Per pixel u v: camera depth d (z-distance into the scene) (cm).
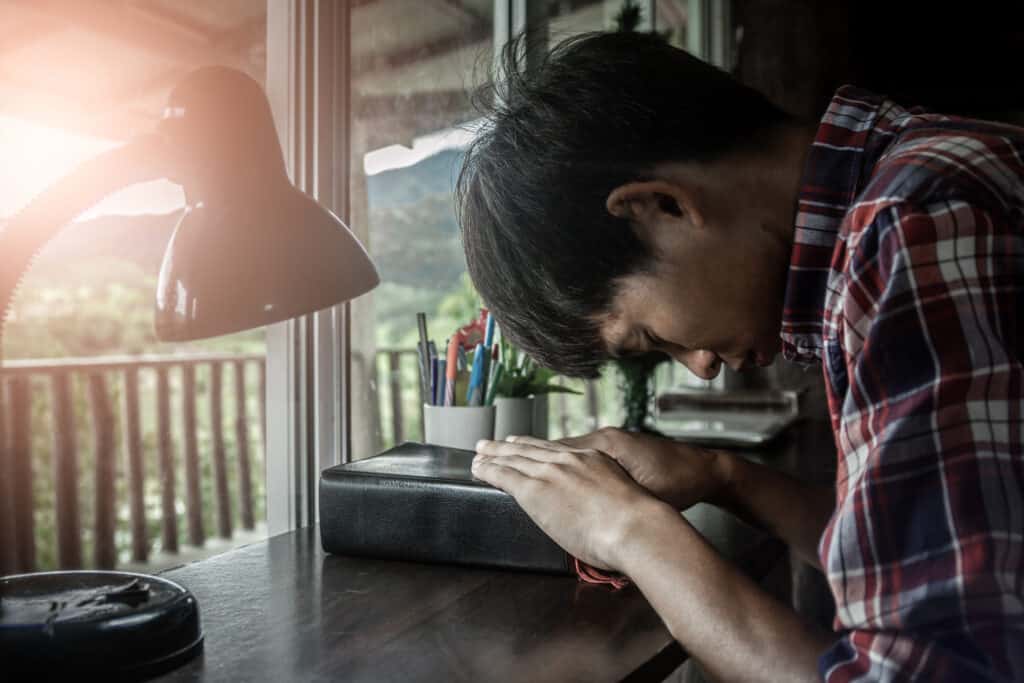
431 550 81
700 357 68
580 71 64
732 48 276
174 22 112
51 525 385
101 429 313
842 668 50
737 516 94
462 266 169
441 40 145
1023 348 50
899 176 53
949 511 47
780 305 65
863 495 49
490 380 113
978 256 50
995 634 45
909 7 358
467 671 57
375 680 55
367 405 125
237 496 423
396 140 134
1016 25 363
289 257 64
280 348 106
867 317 52
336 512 84
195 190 65
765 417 180
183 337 63
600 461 77
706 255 62
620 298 64
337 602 71
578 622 66
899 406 50
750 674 57
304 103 106
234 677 56
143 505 327
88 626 53
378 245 137
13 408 275
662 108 61
